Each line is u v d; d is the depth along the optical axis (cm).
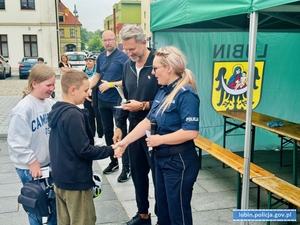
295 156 357
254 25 240
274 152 515
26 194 220
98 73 444
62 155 206
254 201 351
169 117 217
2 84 1547
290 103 506
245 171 266
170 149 218
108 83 388
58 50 2698
